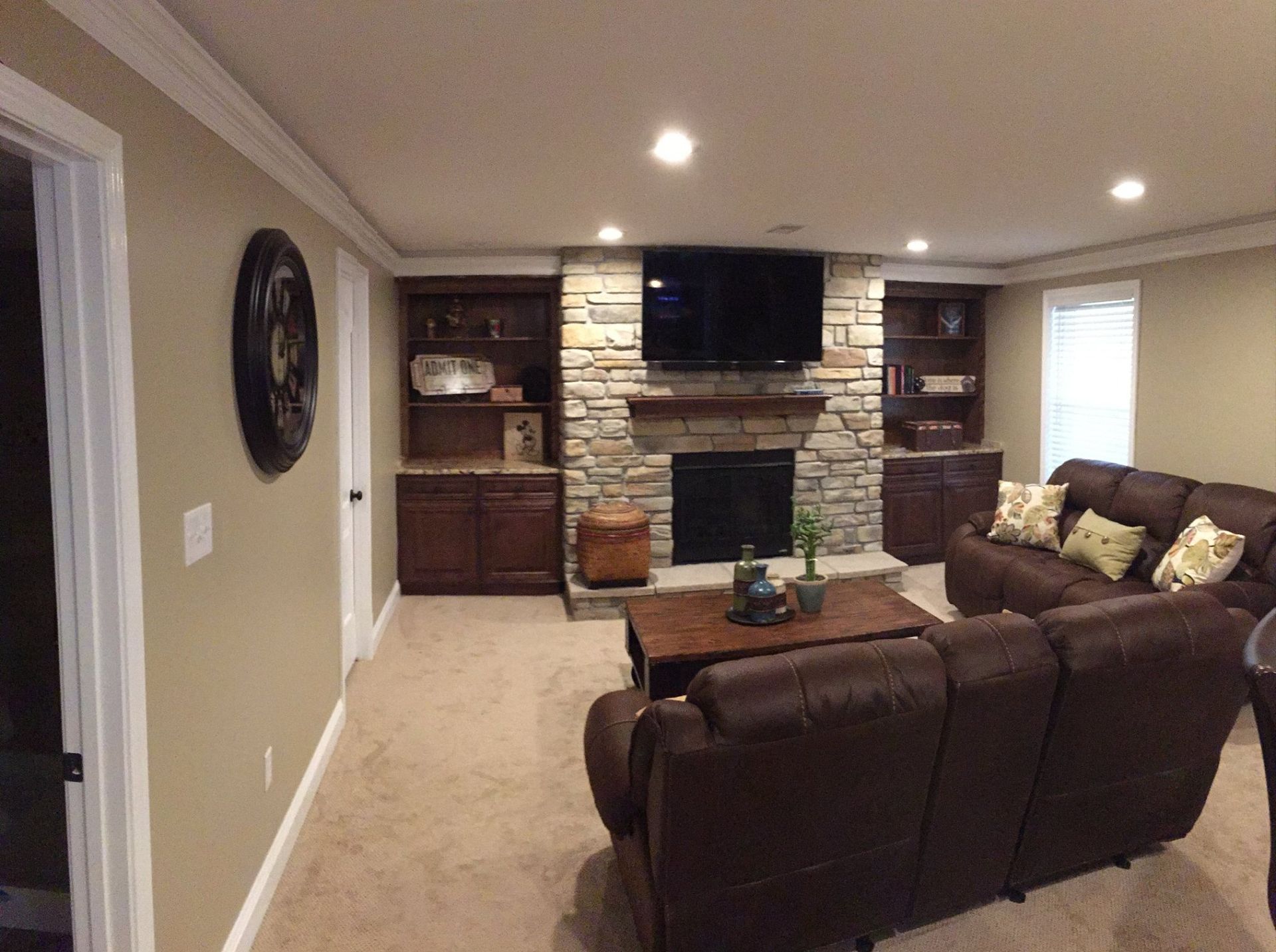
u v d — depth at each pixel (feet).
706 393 16.97
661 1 5.36
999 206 12.22
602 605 15.70
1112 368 16.98
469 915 7.43
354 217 11.73
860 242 15.88
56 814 6.82
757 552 17.74
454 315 17.83
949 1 5.40
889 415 20.76
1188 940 7.02
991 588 14.69
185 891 5.70
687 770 5.41
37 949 6.63
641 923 6.37
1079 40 6.05
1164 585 12.32
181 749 5.63
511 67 6.52
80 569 4.63
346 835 8.68
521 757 10.39
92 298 4.50
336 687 10.86
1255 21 5.72
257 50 6.16
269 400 7.22
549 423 18.48
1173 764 7.42
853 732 5.75
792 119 7.91
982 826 6.75
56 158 4.33
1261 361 13.78
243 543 6.98
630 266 16.22
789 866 6.02
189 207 5.81
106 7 4.41
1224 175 10.30
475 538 17.16
